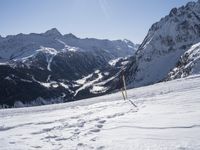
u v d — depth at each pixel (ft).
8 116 89.61
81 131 45.55
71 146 36.68
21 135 49.85
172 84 121.08
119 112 59.11
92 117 58.59
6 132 55.11
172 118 42.73
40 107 126.11
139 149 30.66
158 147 30.14
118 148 32.40
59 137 43.52
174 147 29.22
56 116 72.18
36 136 47.14
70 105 117.39
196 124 36.47
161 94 84.48
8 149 39.29
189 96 64.59
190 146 28.71
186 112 45.57
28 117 78.38
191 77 142.10
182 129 35.50
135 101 75.72
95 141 37.32
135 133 37.86
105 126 46.09
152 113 50.37
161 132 35.99
